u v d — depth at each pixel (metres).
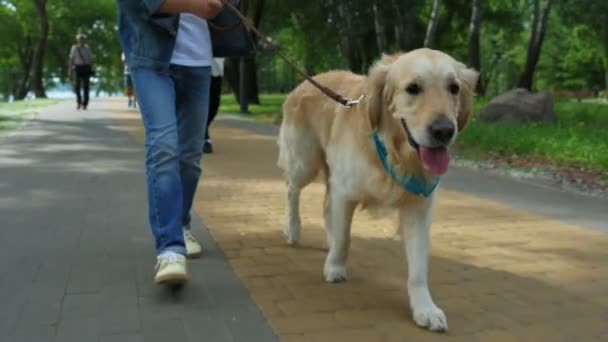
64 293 3.50
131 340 2.92
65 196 6.03
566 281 3.92
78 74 18.66
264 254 4.38
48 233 4.73
